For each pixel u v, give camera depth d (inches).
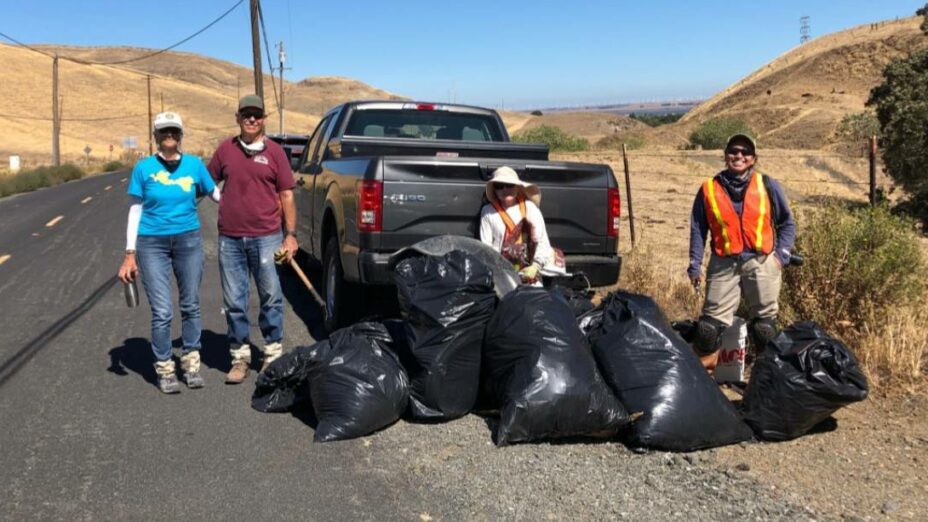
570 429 184.1
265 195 234.4
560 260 251.6
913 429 189.3
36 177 1364.4
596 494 162.6
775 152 1537.9
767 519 152.0
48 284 407.5
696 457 180.4
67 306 353.4
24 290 391.2
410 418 204.4
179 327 313.4
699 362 192.5
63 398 225.6
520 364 188.1
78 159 3107.8
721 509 156.1
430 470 174.4
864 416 199.2
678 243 489.7
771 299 212.7
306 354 211.6
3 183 1196.5
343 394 194.5
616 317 201.8
